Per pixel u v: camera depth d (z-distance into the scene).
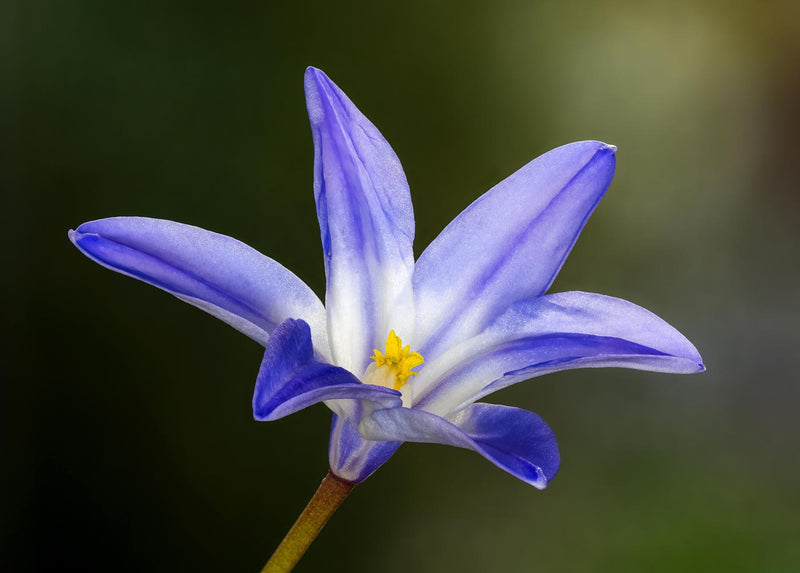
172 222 0.16
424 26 0.33
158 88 0.31
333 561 0.30
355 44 0.32
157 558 0.30
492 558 0.31
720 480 0.32
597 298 0.17
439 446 0.31
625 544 0.31
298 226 0.31
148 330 0.30
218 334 0.30
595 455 0.32
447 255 0.17
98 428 0.30
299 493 0.30
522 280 0.17
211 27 0.31
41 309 0.30
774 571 0.30
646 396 0.33
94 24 0.31
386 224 0.17
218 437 0.30
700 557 0.31
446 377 0.17
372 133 0.17
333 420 0.16
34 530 0.30
